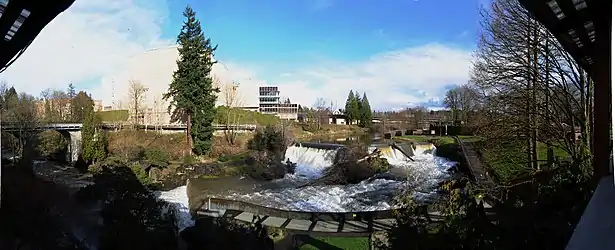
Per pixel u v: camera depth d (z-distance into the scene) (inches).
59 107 1700.3
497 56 628.4
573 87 557.3
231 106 2073.1
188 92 1219.9
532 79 559.8
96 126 1105.4
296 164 1296.8
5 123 1014.4
